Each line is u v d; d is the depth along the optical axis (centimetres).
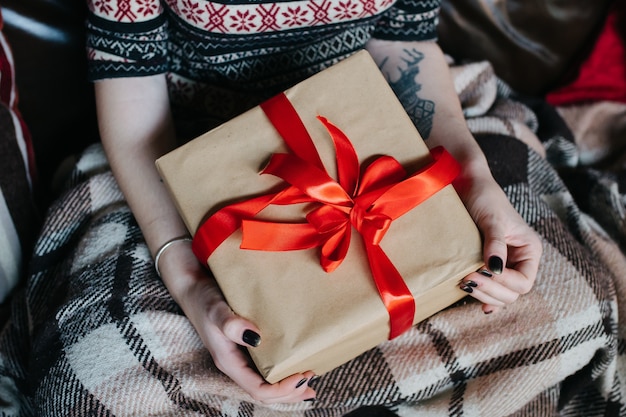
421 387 126
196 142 111
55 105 148
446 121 129
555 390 137
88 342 120
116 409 117
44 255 135
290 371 106
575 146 163
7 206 137
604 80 168
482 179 121
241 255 108
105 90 127
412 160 111
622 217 152
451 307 129
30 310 133
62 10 141
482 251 108
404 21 133
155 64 127
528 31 163
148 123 128
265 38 125
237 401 124
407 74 133
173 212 123
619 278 142
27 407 135
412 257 107
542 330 127
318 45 131
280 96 112
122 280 124
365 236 106
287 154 108
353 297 106
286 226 107
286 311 106
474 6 159
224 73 132
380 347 126
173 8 122
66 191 138
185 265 120
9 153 136
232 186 109
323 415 128
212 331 112
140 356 119
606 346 133
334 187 107
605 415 141
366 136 111
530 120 161
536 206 137
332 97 112
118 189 137
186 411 120
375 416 132
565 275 130
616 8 162
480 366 127
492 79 159
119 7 120
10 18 138
